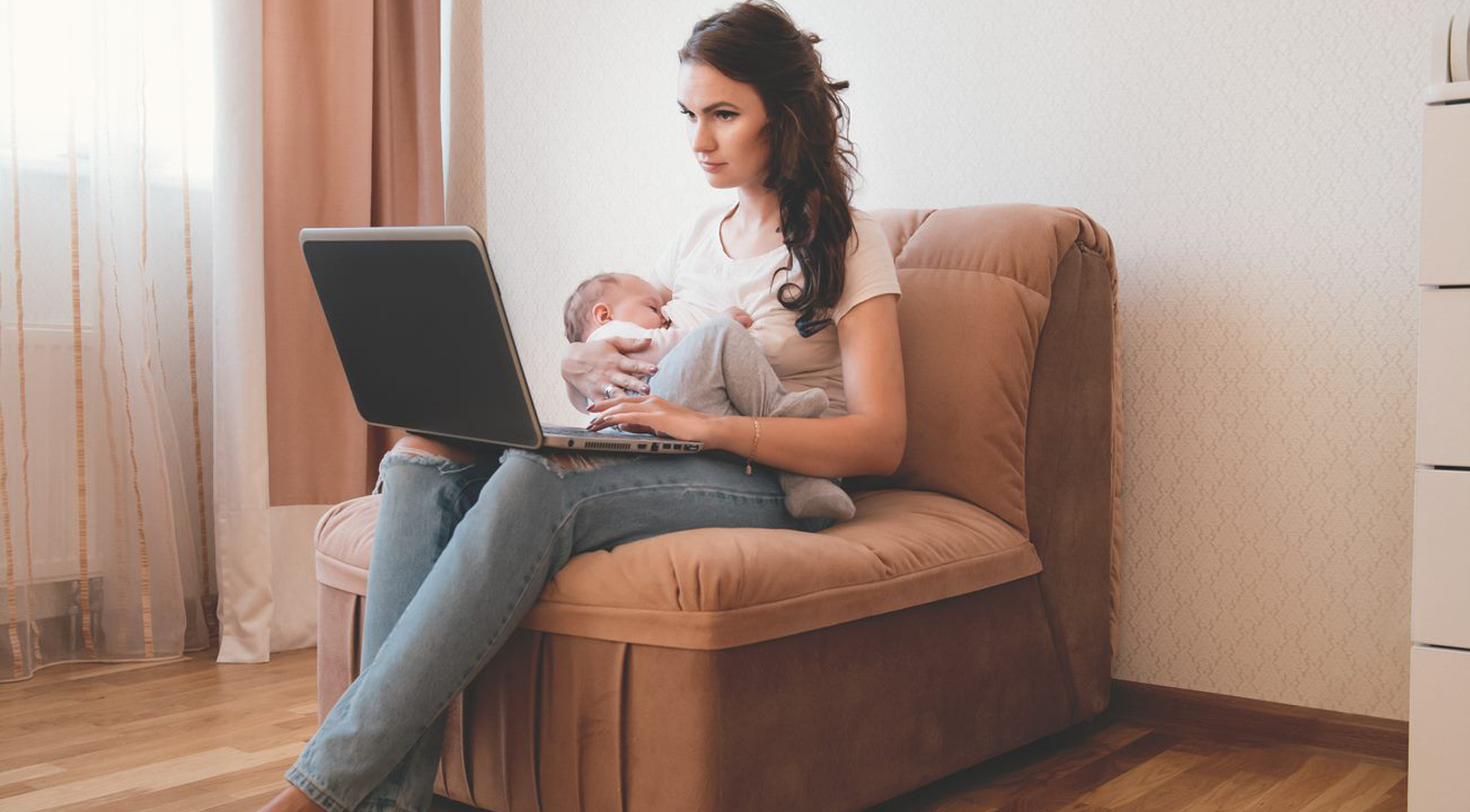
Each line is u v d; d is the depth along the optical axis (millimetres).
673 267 1934
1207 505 2021
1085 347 1920
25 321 2459
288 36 2725
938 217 1995
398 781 1294
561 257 2920
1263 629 1966
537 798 1394
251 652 2543
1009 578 1720
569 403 2908
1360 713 1878
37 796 1651
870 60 2395
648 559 1313
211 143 2799
